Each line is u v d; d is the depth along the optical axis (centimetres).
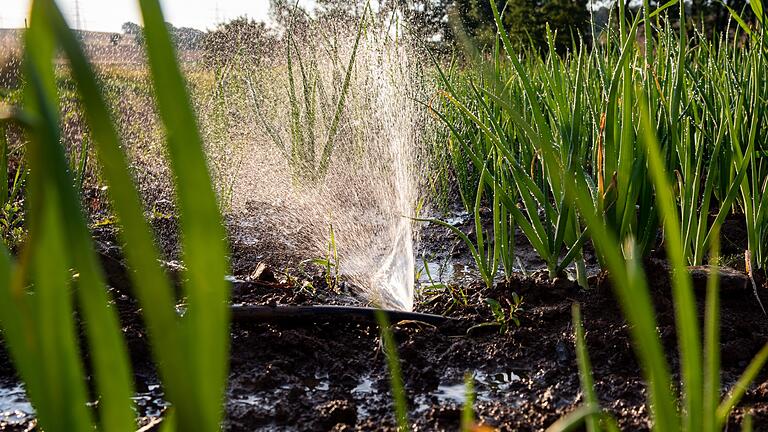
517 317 234
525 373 205
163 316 42
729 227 350
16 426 166
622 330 216
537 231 254
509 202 254
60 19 35
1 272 53
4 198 342
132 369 198
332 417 173
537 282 254
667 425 58
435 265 332
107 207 373
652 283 245
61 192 38
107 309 50
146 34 36
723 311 233
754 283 235
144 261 40
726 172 327
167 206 398
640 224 250
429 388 196
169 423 50
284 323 230
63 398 55
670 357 206
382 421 175
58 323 54
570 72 369
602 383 193
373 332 229
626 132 233
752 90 307
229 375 196
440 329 234
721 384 191
